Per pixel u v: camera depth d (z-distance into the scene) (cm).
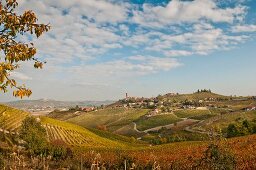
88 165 4391
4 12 795
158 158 4953
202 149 5791
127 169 4106
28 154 4897
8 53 798
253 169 3488
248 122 12162
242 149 5259
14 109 11700
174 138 15338
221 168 2125
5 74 797
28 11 819
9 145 5438
